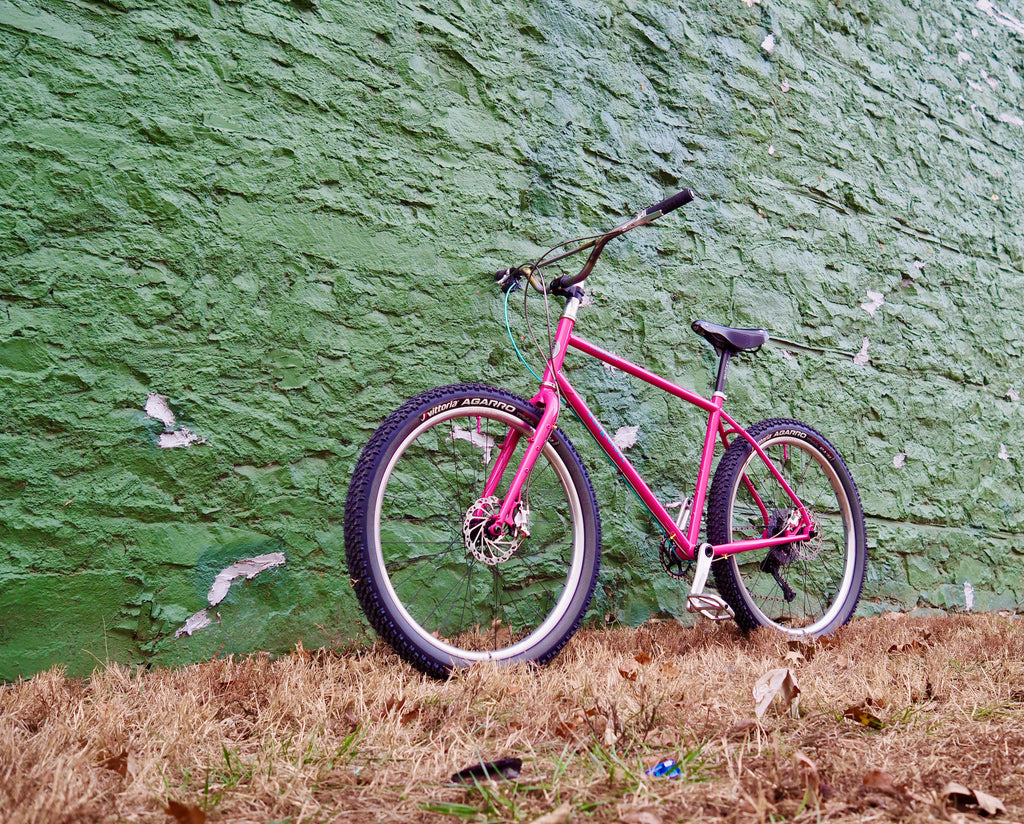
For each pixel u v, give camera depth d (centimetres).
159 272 213
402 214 251
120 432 204
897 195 383
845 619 279
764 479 302
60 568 195
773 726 150
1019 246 435
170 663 205
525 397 267
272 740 139
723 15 332
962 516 381
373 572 188
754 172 333
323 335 235
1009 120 444
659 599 282
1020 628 282
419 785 124
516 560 257
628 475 238
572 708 165
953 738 143
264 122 231
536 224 276
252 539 219
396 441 195
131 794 118
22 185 197
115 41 211
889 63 392
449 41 265
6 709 160
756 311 324
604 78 297
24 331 195
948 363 390
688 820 108
